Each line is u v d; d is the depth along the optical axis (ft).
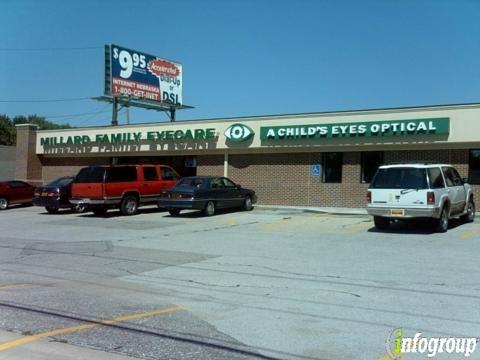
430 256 40.29
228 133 90.68
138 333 21.84
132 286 31.14
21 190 95.71
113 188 76.23
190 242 49.37
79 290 30.09
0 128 258.98
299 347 20.01
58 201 81.76
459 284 30.76
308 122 84.07
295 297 27.91
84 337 21.31
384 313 24.58
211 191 74.74
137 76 130.31
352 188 81.82
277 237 51.93
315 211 78.74
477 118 71.46
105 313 24.93
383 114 77.77
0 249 46.85
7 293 29.27
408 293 28.60
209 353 19.45
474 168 72.59
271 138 87.04
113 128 105.09
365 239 49.65
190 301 27.30
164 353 19.47
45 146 114.93
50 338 21.20
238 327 22.58
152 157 103.45
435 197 52.29
